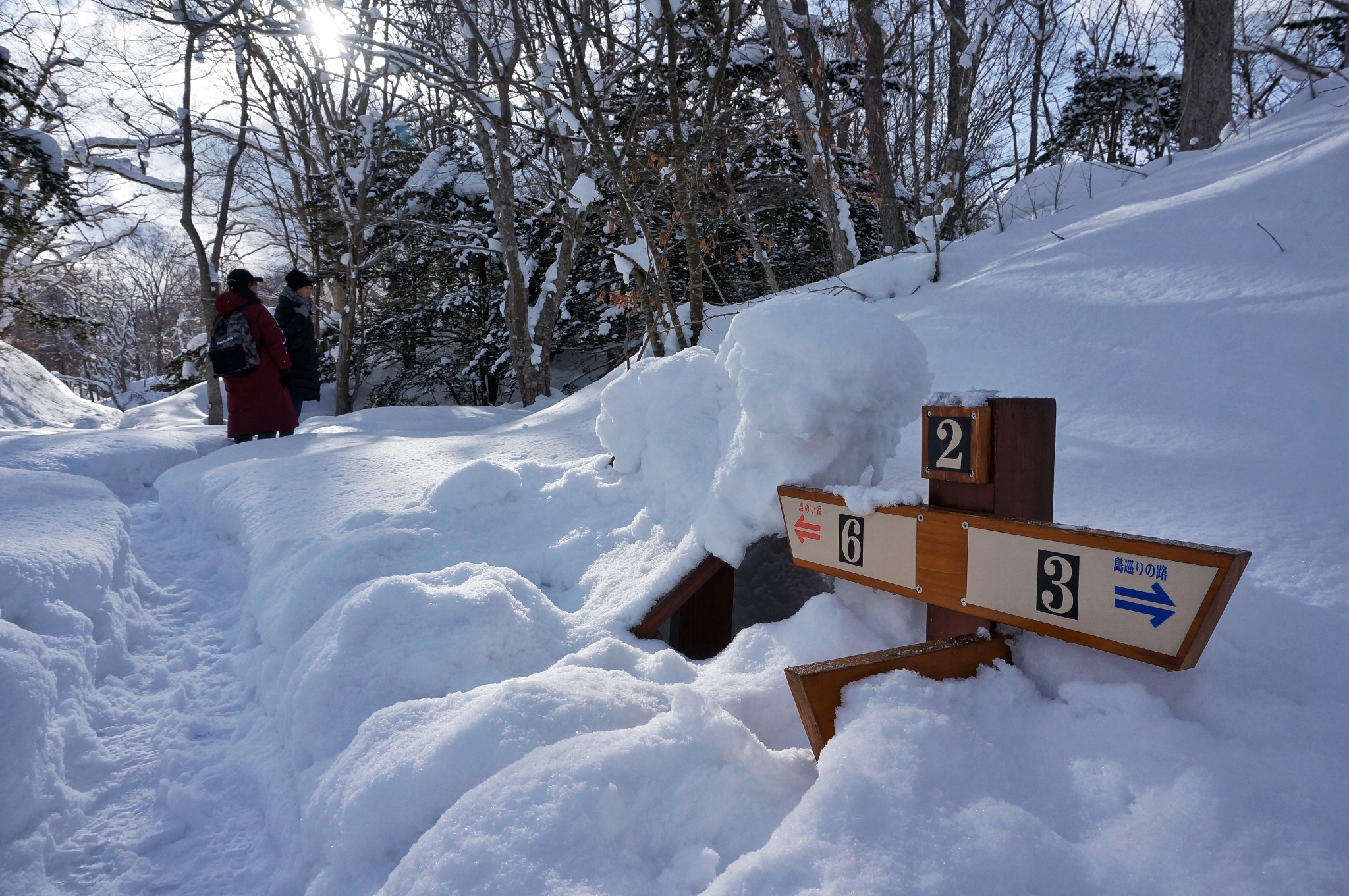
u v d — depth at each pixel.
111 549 2.94
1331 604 1.43
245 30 6.48
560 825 1.16
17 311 14.23
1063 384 2.84
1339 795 0.96
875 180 8.70
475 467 3.09
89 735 2.05
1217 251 3.28
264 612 2.63
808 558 1.82
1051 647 1.36
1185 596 1.05
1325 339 2.42
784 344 1.85
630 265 5.18
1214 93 7.47
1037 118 18.28
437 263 14.35
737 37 7.74
